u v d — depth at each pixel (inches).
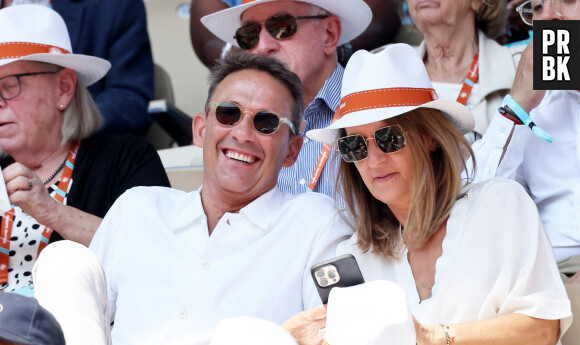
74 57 540.1
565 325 357.7
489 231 374.3
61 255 294.5
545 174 528.1
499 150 502.0
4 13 539.2
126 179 540.7
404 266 391.9
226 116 424.2
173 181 578.6
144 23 740.7
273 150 426.6
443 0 580.4
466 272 370.3
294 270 412.5
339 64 605.0
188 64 788.6
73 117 545.3
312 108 569.3
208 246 414.9
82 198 534.9
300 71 577.3
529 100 502.0
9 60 526.6
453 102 389.4
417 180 386.6
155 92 755.4
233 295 407.2
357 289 255.4
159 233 428.1
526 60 510.3
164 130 705.0
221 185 423.8
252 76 431.5
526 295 358.9
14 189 486.9
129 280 422.3
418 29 622.2
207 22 600.7
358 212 412.8
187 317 404.2
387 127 389.4
